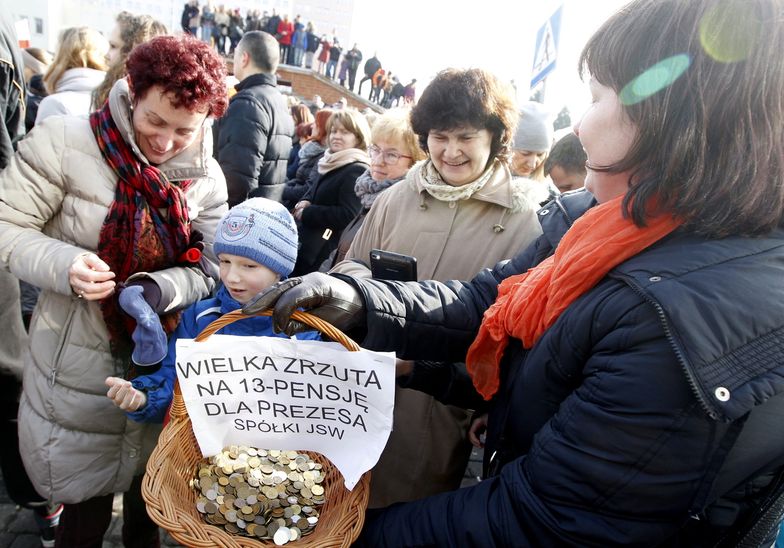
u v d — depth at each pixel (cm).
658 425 72
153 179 142
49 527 198
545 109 297
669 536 78
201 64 134
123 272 147
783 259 75
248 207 142
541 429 87
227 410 106
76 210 142
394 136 249
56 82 247
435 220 172
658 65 75
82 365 149
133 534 181
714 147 74
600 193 96
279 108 327
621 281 82
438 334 123
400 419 168
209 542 92
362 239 192
